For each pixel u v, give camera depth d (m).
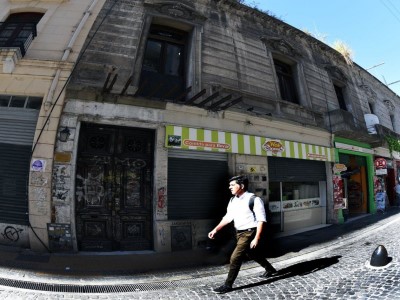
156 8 8.54
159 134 7.39
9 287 4.31
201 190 7.92
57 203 6.45
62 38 7.54
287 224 10.02
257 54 10.18
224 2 9.85
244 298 4.01
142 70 8.20
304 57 12.25
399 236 7.42
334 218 11.37
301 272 5.06
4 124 6.84
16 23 8.02
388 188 17.14
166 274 5.28
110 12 8.02
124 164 7.24
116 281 4.84
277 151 9.43
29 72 6.94
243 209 4.44
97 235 6.86
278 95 10.26
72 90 6.82
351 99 14.45
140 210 7.21
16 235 6.44
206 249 7.34
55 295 4.14
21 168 6.64
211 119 8.19
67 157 6.59
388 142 16.09
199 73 8.55
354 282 4.23
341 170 11.55
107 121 6.95
